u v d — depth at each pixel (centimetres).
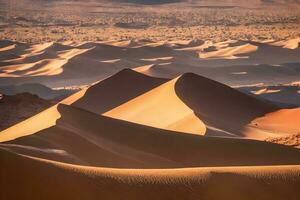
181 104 8138
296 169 2452
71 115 5219
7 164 2044
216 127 7131
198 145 4553
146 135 4747
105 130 4934
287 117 8612
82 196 2039
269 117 8731
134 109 8850
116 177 2181
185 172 2297
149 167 3991
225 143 4556
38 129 4541
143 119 8175
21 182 2009
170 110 8119
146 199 2100
